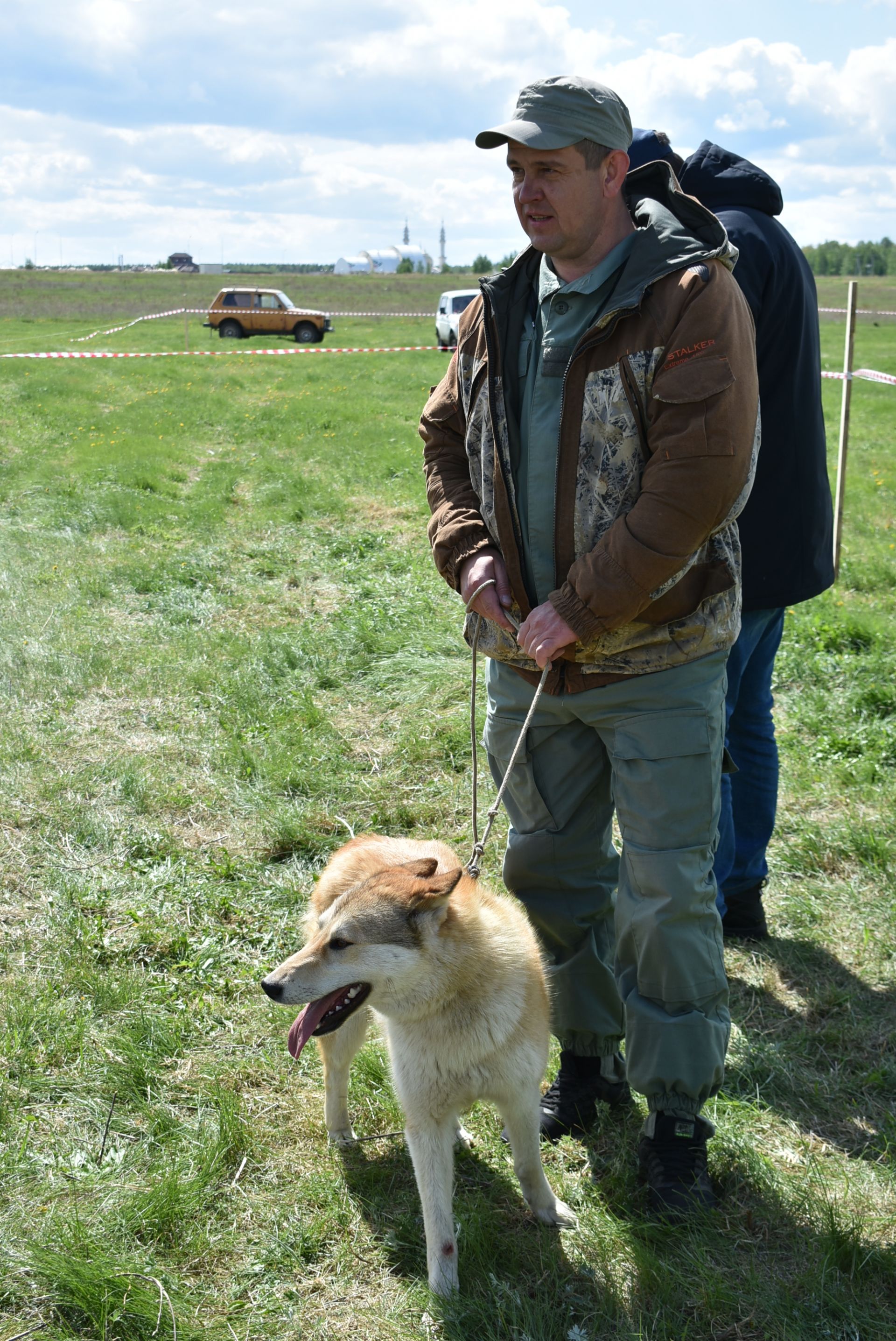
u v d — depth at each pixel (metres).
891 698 5.49
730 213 3.27
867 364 24.16
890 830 4.39
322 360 27.66
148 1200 2.62
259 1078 3.18
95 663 6.14
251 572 8.27
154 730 5.49
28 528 9.11
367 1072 3.23
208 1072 3.17
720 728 2.65
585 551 2.61
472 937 2.53
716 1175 2.78
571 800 2.88
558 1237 2.63
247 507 10.70
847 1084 3.12
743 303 2.46
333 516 10.11
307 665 6.27
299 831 4.49
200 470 12.88
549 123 2.37
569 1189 2.78
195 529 9.50
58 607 7.09
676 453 2.36
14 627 6.62
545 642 2.49
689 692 2.61
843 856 4.29
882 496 11.26
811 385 3.40
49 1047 3.21
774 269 3.20
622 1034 3.03
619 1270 2.51
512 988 2.56
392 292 61.72
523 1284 2.50
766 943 3.82
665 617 2.57
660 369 2.41
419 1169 2.52
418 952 2.46
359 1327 2.39
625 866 2.69
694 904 2.58
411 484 11.53
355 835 4.55
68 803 4.68
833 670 6.04
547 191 2.44
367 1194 2.79
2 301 50.94
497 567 2.80
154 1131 2.93
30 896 4.06
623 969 2.74
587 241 2.51
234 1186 2.76
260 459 13.32
